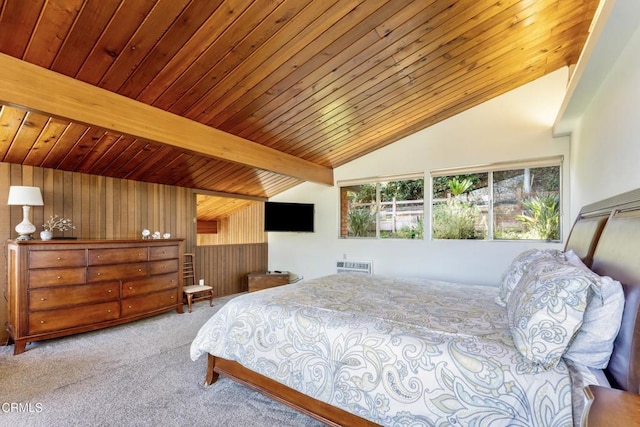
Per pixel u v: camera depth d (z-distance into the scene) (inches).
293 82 109.0
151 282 150.3
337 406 61.1
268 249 245.0
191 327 140.2
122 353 109.9
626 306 44.8
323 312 72.7
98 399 79.8
